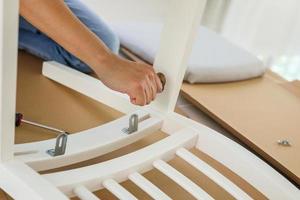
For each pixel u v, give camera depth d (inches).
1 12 17.3
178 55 27.1
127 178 23.3
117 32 45.0
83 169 22.0
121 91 25.4
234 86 42.1
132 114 27.3
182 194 25.8
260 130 34.2
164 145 25.5
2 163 20.3
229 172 29.2
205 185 27.4
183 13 26.0
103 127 26.4
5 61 18.3
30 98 32.3
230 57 44.2
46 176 20.8
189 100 37.9
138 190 25.2
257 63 45.1
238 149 26.0
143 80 25.1
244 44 67.9
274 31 65.1
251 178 25.2
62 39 23.0
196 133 27.1
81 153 23.5
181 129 27.5
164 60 27.7
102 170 22.3
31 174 19.9
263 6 64.7
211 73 40.6
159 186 26.0
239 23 67.5
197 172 28.5
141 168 23.8
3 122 19.5
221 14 67.4
